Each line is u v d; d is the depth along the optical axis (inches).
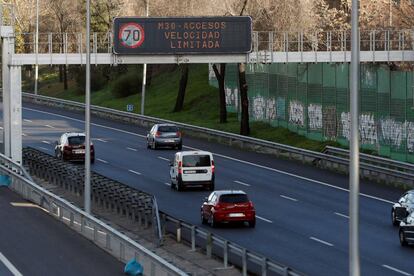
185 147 6215.6
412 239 2962.6
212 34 4936.0
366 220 3570.4
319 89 6112.2
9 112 4854.8
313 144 6077.8
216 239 2719.0
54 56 4872.0
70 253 2600.9
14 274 2295.8
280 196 4222.4
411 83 5049.2
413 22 6993.1
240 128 6776.6
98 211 3828.7
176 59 4938.5
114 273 2288.4
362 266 2664.9
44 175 4813.0
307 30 6555.1
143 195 3435.0
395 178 4544.8
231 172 5059.1
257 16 6569.9
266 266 2246.6
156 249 2970.0
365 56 5216.5
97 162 5428.2
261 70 7101.4
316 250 2913.4
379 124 5403.5
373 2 7741.1
